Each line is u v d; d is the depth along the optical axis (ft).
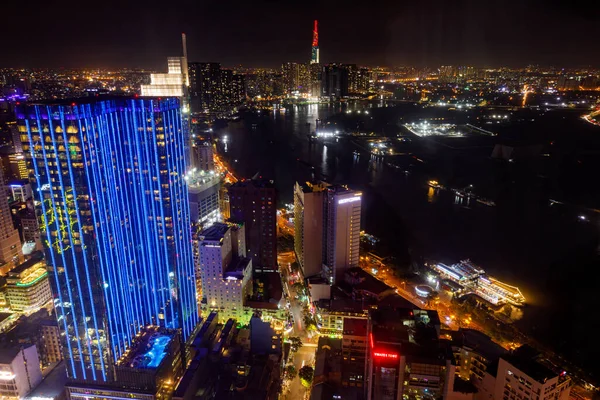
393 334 481.05
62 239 578.66
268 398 628.69
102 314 599.16
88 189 563.89
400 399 456.86
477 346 578.25
